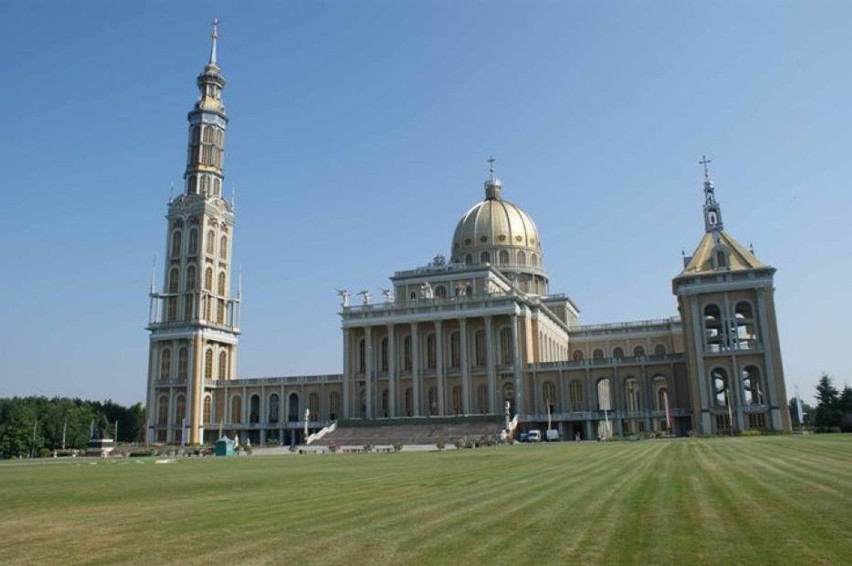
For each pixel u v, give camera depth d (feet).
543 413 379.55
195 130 497.87
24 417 476.54
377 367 415.03
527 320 397.39
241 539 50.55
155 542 50.19
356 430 363.76
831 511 56.85
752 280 332.80
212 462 196.85
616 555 42.45
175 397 457.68
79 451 448.24
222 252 494.59
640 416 360.07
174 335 464.24
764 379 324.60
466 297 395.14
